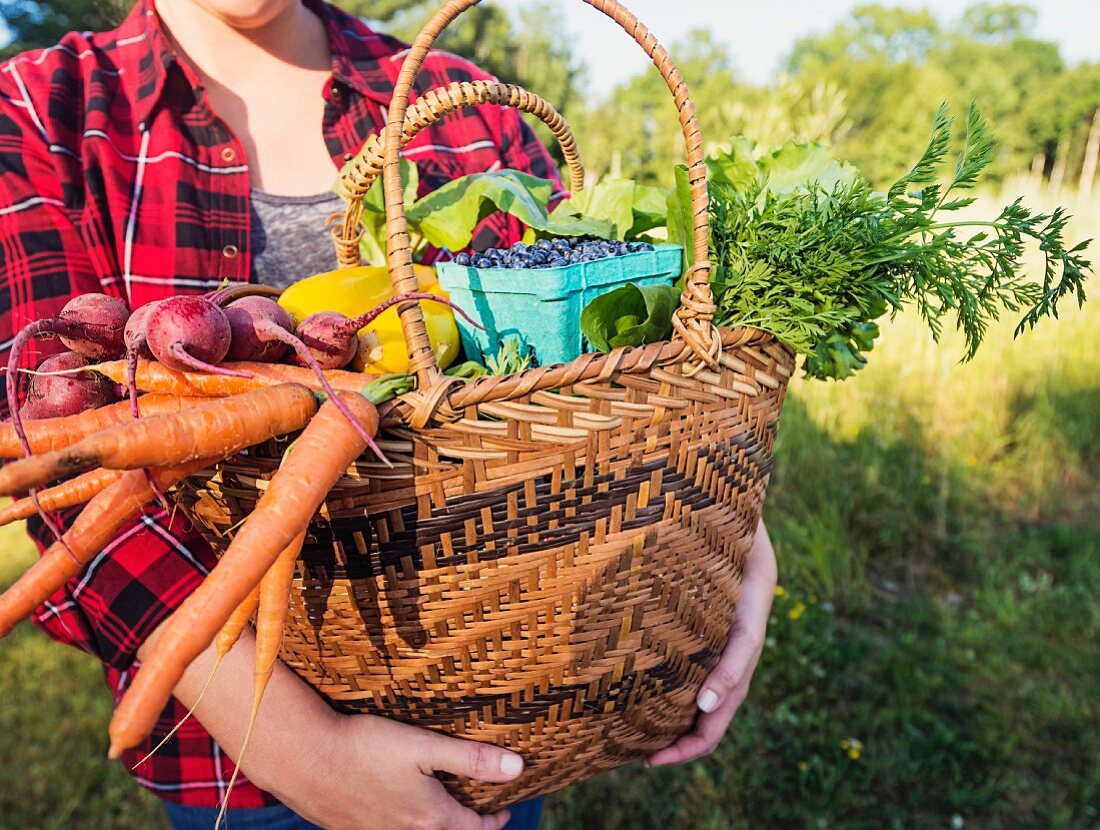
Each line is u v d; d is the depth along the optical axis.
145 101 1.30
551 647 1.03
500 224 1.59
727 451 1.06
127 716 0.79
